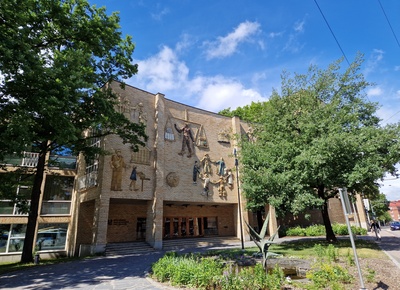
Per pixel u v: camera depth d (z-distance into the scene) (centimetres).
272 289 654
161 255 1606
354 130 1533
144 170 2152
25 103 1035
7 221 2005
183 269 785
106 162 1955
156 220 2073
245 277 711
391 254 1270
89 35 1417
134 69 1669
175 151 2400
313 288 671
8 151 1011
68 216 2220
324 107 1683
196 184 2462
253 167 1792
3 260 1923
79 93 1124
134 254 1744
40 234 2083
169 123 2428
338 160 1459
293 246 1706
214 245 2273
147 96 2362
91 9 1462
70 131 1082
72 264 1331
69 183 2331
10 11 1003
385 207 6316
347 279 743
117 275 991
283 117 1809
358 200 3816
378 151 1509
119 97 2153
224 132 2836
